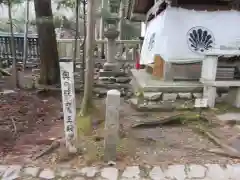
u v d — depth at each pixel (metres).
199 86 5.99
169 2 4.86
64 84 3.18
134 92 7.06
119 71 8.95
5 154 3.43
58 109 5.60
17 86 7.55
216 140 3.87
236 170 3.08
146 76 7.46
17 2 9.39
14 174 2.96
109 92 3.11
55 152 3.49
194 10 5.04
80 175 2.94
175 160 3.32
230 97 5.89
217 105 5.80
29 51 12.83
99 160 3.26
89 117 4.65
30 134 4.16
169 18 4.96
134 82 7.67
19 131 4.25
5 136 4.00
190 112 5.30
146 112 5.48
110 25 9.11
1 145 3.71
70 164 3.18
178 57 5.00
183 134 4.28
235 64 6.39
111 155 3.21
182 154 3.50
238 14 5.10
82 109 4.83
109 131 3.15
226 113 5.31
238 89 5.59
